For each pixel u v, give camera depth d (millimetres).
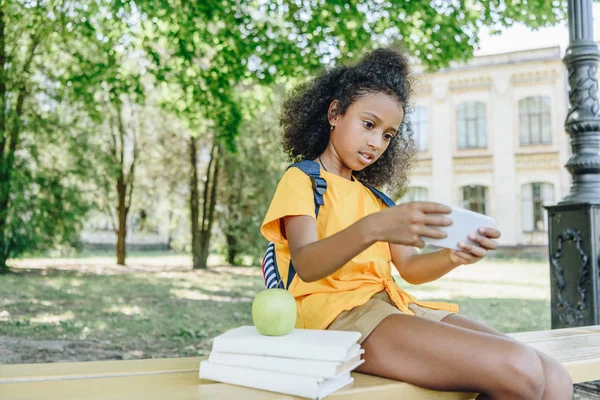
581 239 2674
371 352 1277
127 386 1161
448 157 19719
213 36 6602
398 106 1554
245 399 1060
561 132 18438
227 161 12992
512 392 1139
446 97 19766
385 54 1652
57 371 1286
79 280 9594
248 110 8094
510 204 18953
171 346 4258
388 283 1468
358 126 1529
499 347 1156
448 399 1262
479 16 6102
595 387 2199
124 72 7652
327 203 1497
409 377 1226
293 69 6594
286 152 1891
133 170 14109
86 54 9695
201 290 8367
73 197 10906
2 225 10258
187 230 16031
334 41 6328
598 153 2758
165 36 6988
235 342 1193
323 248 1223
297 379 1093
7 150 10312
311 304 1401
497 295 7754
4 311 5777
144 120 13789
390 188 2037
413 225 1111
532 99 18875
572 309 2707
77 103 10797
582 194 2695
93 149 11328
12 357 3719
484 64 19297
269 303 1212
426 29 6137
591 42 2844
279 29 6426
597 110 2783
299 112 1808
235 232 13352
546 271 12289
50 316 5551
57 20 7934
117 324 5188
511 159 19031
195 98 7398
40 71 10430
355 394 1154
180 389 1132
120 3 6141
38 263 14078
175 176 14336
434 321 1276
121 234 14078
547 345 1699
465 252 1157
